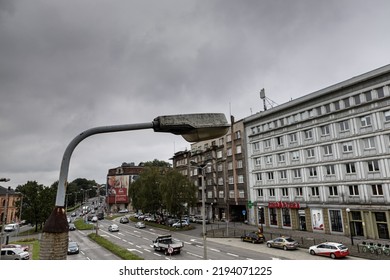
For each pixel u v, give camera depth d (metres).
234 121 52.78
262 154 45.12
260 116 45.62
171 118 2.88
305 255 24.59
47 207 53.34
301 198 38.06
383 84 29.69
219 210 56.00
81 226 56.75
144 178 56.22
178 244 27.03
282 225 40.78
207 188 59.41
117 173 102.94
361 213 30.77
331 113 34.41
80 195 148.50
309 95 37.44
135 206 61.91
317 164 36.03
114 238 39.28
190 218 58.31
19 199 55.19
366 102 30.78
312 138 37.06
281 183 41.22
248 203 47.09
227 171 53.66
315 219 35.88
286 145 40.78
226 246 30.48
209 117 2.94
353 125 32.25
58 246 2.67
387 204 28.42
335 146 34.09
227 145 54.09
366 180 30.48
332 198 34.09
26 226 70.88
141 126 2.91
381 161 29.36
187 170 69.38
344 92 33.44
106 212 101.12
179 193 45.91
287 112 41.06
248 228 42.94
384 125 29.42
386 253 22.78
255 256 24.72
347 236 31.69
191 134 2.94
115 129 2.91
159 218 59.88
